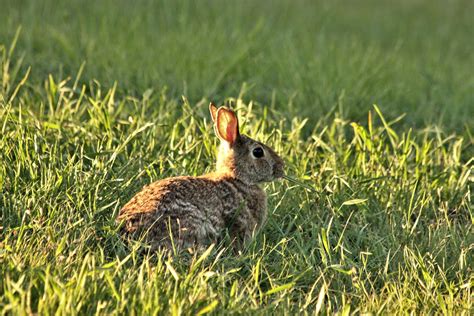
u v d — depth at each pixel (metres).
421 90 39.94
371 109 35.38
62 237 20.47
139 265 20.33
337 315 19.03
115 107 31.97
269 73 39.91
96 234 21.17
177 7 53.31
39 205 22.05
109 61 38.56
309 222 24.12
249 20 52.84
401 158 27.38
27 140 24.42
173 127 28.25
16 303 16.78
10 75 33.66
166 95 34.75
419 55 48.81
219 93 36.09
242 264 21.77
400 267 22.20
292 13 57.66
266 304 19.39
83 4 51.88
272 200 25.16
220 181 22.58
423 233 24.42
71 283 17.58
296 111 33.38
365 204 24.67
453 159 28.84
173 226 20.83
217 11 53.72
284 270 21.38
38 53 39.75
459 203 26.70
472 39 54.91
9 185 23.08
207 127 27.53
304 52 44.00
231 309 18.16
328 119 33.59
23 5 50.59
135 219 20.89
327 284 20.89
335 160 27.36
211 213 21.89
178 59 39.94
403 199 25.88
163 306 17.70
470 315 19.80
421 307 20.14
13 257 19.03
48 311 16.95
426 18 61.47
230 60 40.12
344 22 57.38
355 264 21.78
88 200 22.64
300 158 27.72
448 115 35.94
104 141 26.30
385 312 19.47
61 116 27.95
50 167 23.42
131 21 48.09
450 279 22.20
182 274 19.48
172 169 25.27
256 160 23.03
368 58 43.44
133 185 24.36
